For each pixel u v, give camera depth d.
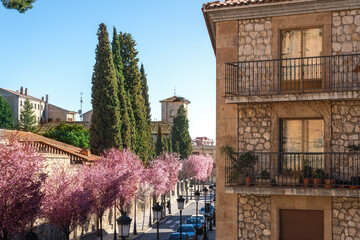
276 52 18.17
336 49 17.52
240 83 18.56
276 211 17.88
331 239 17.16
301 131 18.03
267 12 18.11
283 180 17.81
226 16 18.59
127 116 58.84
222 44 18.81
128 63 69.62
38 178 26.56
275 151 18.06
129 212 56.62
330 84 17.45
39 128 112.69
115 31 65.69
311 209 17.50
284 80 18.19
